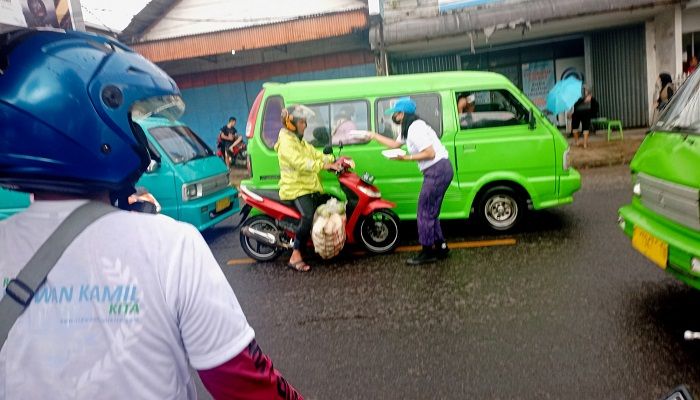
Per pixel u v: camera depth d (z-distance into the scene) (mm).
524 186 5863
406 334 3766
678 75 11781
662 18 12250
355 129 5996
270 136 5910
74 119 962
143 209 1236
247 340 1027
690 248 3049
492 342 3520
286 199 5352
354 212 5535
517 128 5875
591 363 3152
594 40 13992
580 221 6234
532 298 4172
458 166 5918
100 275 951
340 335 3857
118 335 937
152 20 14789
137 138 1079
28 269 948
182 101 1268
